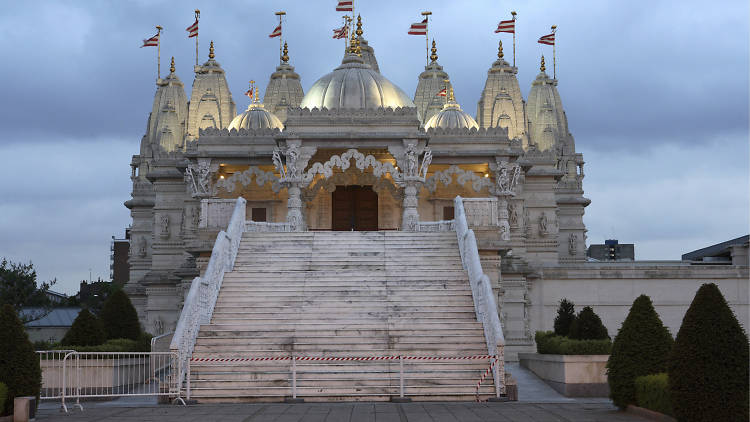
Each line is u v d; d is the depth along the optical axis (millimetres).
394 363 26594
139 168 66125
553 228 57156
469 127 54812
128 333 33938
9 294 55906
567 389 28500
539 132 69812
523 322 46344
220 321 29297
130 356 30219
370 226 50562
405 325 28703
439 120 55375
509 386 25703
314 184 48750
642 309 23266
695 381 19047
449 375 26016
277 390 25359
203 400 25203
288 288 31156
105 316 34000
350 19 55844
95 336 30891
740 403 18750
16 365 21875
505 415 21406
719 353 19000
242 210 36250
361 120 45500
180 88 68438
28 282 56844
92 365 28188
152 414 22188
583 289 46969
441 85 67188
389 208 50438
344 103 48719
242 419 20766
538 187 57656
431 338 27781
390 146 45000
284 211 50406
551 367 30578
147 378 32469
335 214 50562
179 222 56281
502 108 62281
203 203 40125
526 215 57312
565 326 33688
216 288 30531
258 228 38562
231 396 25250
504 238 47844
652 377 21531
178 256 56000
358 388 25469
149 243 63344
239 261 33344
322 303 30141
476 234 40344
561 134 72312
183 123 67250
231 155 48500
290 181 44344
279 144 45500
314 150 44875
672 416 20094
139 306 59031
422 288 31094
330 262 33094
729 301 46375
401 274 32156
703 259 70438
